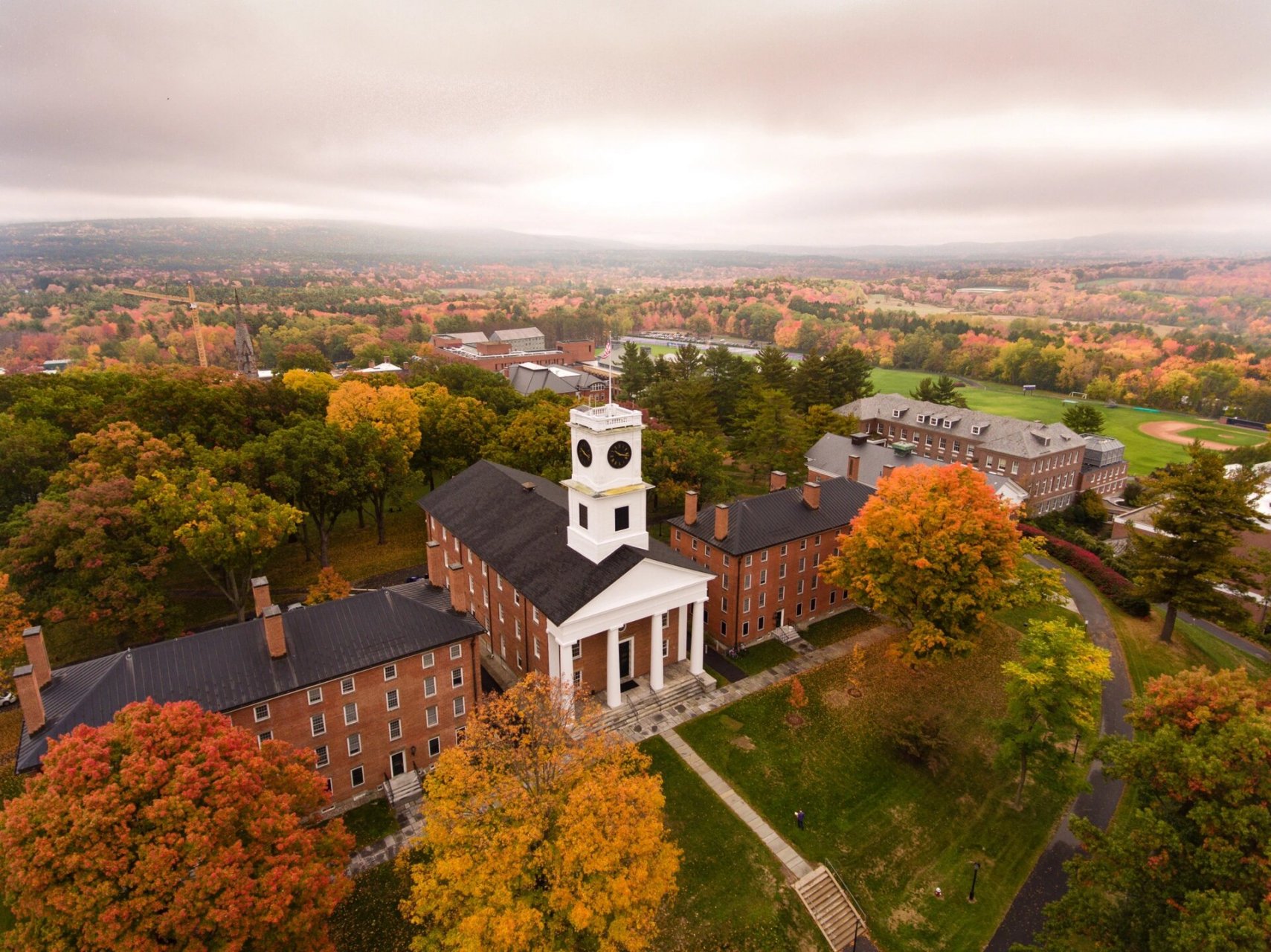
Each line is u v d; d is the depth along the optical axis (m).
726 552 53.44
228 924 22.00
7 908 29.08
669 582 46.53
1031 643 39.50
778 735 45.34
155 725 25.28
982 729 46.44
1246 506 53.06
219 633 36.97
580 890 25.14
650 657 50.56
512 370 154.12
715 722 46.25
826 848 37.44
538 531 51.53
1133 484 104.50
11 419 60.94
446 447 82.75
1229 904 22.25
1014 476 91.38
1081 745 45.25
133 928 21.97
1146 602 62.81
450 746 42.34
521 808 27.64
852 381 124.69
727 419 119.88
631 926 26.48
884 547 48.00
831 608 61.62
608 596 43.53
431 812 28.53
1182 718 29.25
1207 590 55.31
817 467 88.06
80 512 46.78
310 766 37.72
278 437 62.19
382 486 67.88
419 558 68.88
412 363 170.88
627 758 31.44
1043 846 38.25
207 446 67.81
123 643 51.47
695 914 33.44
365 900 33.41
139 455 56.06
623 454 44.59
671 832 37.56
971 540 47.56
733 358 125.62
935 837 38.50
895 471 52.94
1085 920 27.17
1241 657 59.03
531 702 32.16
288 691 35.72
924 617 48.53
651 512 80.44
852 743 44.81
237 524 48.81
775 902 34.25
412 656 39.41
